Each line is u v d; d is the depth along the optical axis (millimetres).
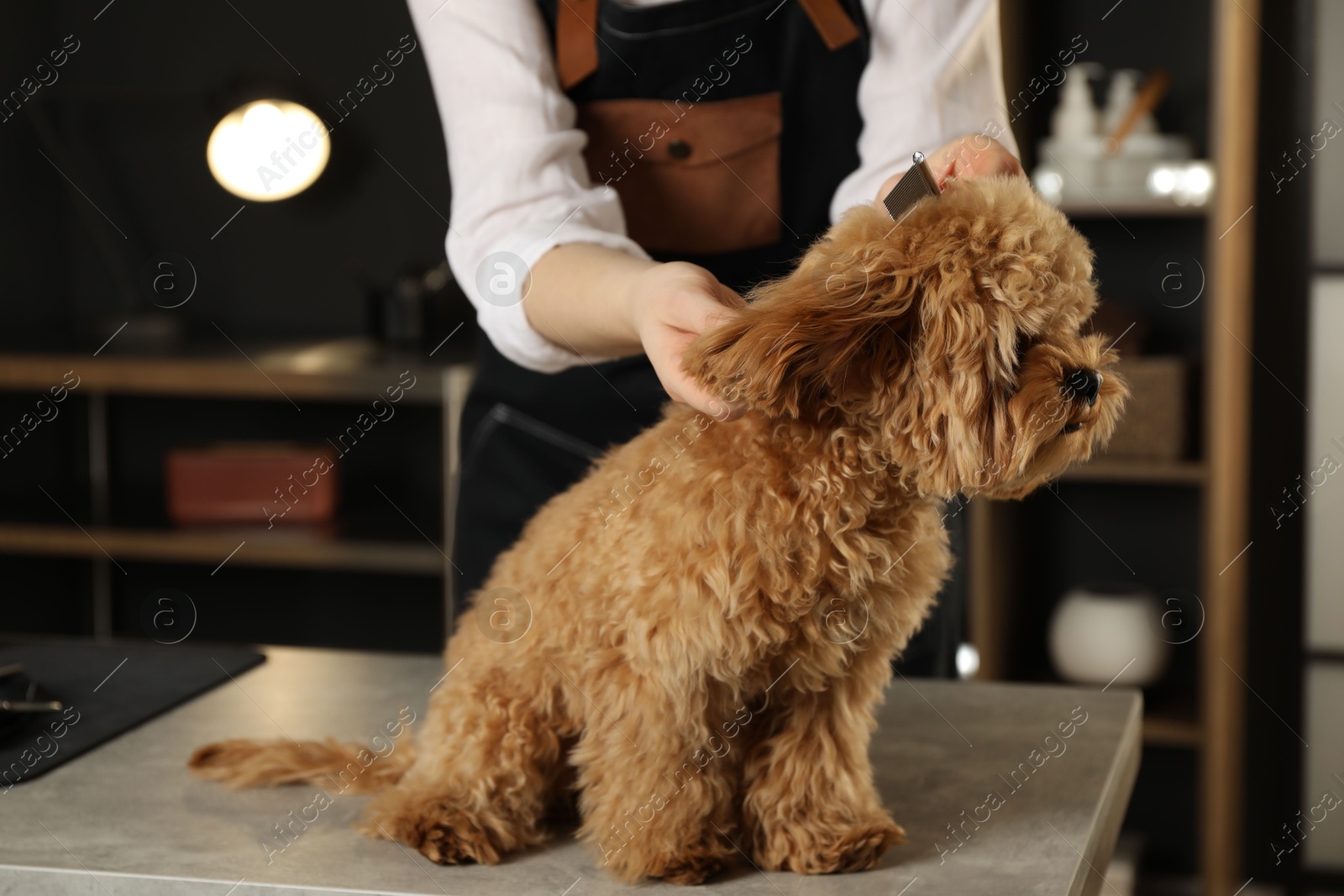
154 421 3137
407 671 1383
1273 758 2576
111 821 972
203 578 3133
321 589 3104
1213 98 2250
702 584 830
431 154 2930
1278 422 2516
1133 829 2719
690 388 831
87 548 2660
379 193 2959
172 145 3025
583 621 880
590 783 892
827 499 837
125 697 1260
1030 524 2719
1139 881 2615
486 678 937
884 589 882
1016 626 2648
